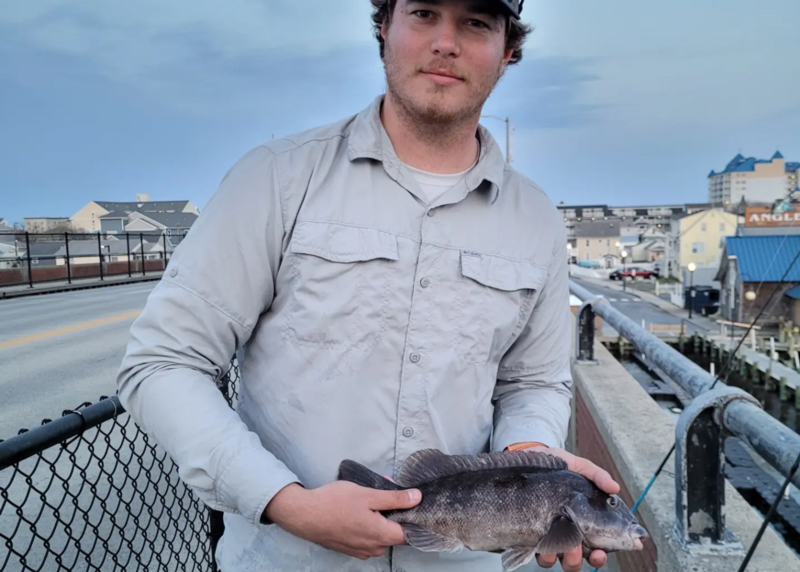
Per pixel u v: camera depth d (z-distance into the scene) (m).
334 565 1.61
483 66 1.58
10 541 2.01
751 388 28.81
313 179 1.65
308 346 1.59
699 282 61.19
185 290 1.53
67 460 5.56
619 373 4.71
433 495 1.56
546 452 1.72
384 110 1.76
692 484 2.09
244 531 1.69
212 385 1.54
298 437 1.60
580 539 1.56
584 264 111.56
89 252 46.62
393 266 1.60
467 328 1.66
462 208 1.71
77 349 12.11
